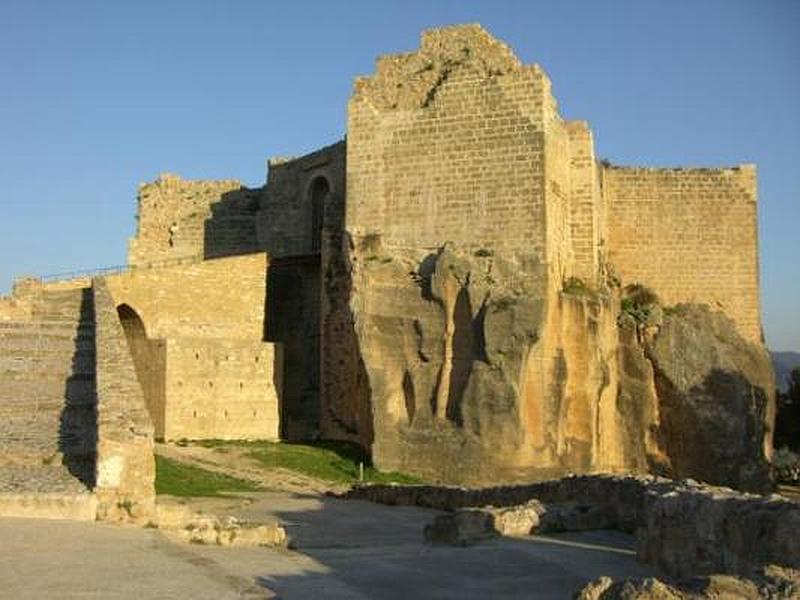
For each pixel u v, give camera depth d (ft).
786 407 208.44
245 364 143.43
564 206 140.15
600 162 158.71
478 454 123.54
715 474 144.97
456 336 129.08
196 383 138.31
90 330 103.60
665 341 147.84
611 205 162.20
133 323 142.10
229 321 150.30
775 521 33.81
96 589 36.83
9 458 66.69
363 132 140.05
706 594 26.40
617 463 143.33
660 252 161.99
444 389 128.36
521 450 123.44
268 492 97.04
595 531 54.95
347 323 147.23
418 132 136.56
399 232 136.36
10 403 80.89
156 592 36.78
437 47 138.51
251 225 189.57
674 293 161.68
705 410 146.00
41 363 92.07
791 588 25.96
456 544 53.16
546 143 129.49
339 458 129.70
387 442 128.67
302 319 170.71
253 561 46.21
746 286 161.79
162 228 193.36
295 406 168.14
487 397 124.36
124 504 54.60
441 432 126.62
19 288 119.85
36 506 53.67
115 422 58.90
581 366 133.39
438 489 82.02
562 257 137.80
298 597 37.70
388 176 137.80
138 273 140.97
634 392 146.00
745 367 149.28
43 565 40.75
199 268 147.54
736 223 162.50
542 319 125.29
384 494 90.12
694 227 162.50
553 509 56.24
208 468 111.34
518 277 127.85
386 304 133.18
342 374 148.36
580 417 132.57
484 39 134.92
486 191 131.34
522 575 42.68
